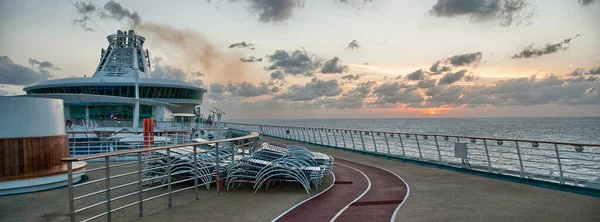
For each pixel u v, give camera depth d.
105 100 34.06
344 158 21.28
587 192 10.42
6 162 11.24
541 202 9.55
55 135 12.62
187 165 12.25
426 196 10.43
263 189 11.58
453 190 11.26
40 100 12.20
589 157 38.38
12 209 9.38
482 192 10.90
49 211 9.18
